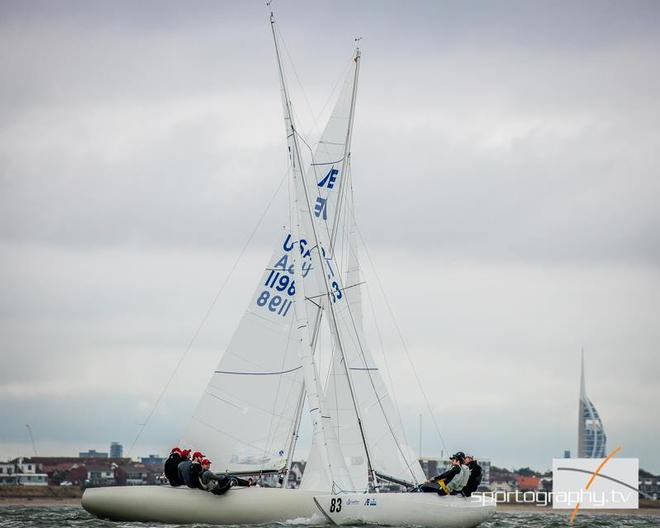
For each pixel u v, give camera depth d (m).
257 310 163.88
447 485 148.12
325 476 152.12
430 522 145.62
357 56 175.38
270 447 161.88
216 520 146.00
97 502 148.50
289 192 165.50
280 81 168.25
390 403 167.50
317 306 165.38
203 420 160.62
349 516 146.00
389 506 145.38
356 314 171.25
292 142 166.88
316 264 165.50
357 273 173.25
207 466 148.25
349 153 174.25
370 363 168.12
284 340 164.00
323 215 170.88
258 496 146.88
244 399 161.88
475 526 149.62
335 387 164.62
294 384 163.38
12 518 164.62
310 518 148.50
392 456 165.12
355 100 175.00
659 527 179.62
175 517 146.38
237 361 162.38
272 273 165.12
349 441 163.38
